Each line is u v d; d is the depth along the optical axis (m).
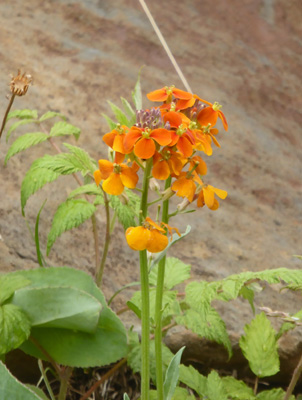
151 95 0.84
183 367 0.96
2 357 0.96
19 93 0.96
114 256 1.10
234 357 1.03
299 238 1.22
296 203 1.31
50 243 0.95
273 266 1.14
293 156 1.44
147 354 0.86
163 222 0.84
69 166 0.95
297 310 1.08
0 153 1.15
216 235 1.17
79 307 0.95
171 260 0.99
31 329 0.96
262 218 1.24
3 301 0.94
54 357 0.96
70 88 1.38
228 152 1.38
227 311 1.06
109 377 1.02
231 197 1.27
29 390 0.88
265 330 0.99
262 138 1.46
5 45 1.45
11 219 1.09
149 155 0.81
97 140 1.27
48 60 1.45
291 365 1.03
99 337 0.96
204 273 1.11
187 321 0.96
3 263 1.05
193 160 0.82
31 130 1.21
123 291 1.07
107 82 1.43
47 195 1.13
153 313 0.96
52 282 0.97
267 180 1.34
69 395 1.01
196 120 0.84
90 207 0.96
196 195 0.84
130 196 0.95
